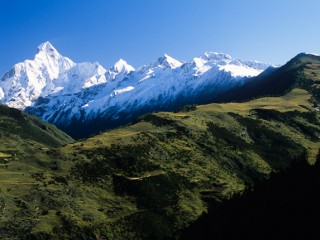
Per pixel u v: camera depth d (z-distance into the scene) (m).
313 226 121.94
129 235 190.25
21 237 174.00
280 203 147.38
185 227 186.88
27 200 199.25
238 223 153.25
